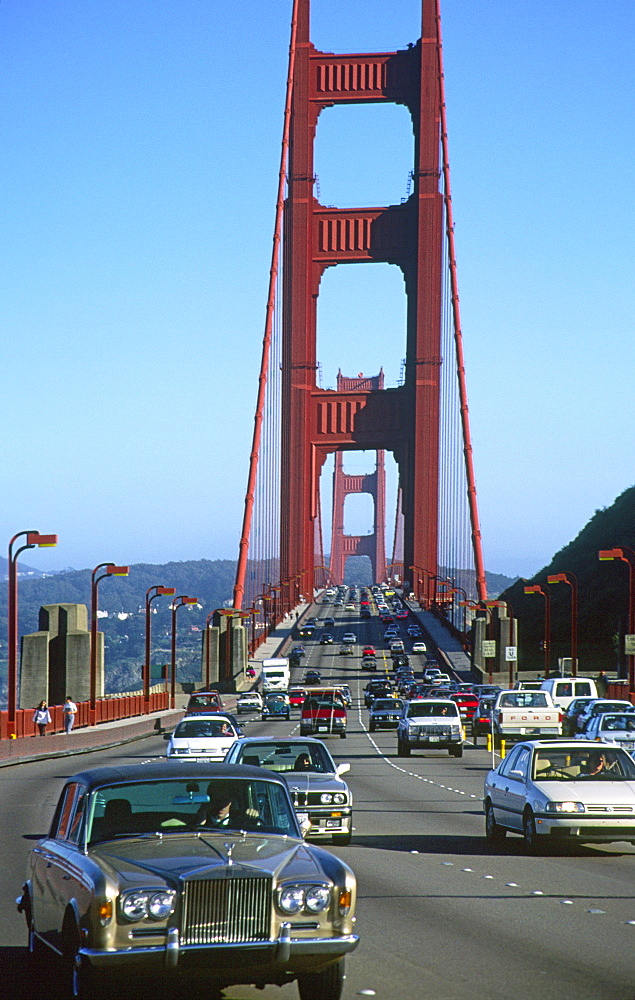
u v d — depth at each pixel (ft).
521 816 54.85
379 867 49.85
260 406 479.00
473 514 453.99
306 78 598.75
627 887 44.27
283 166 530.68
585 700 142.31
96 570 200.23
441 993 27.32
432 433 584.81
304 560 604.49
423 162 586.86
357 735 182.39
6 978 29.19
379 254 597.11
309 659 396.57
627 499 492.13
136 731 180.04
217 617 374.84
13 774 112.47
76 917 24.95
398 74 591.78
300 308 598.34
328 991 25.55
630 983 28.32
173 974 23.97
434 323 585.63
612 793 52.90
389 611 565.12
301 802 56.95
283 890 24.56
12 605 136.56
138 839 27.12
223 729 96.58
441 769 114.42
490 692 194.08
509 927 36.04
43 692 215.10
